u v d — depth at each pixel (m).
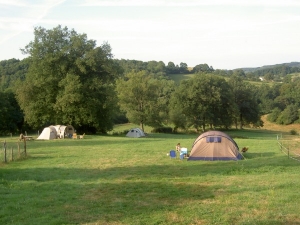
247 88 89.31
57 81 55.50
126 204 12.84
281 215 10.91
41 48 56.62
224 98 78.38
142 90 70.44
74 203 13.05
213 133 25.55
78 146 36.47
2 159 25.28
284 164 22.03
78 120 54.53
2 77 90.44
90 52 56.31
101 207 12.47
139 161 24.92
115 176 18.88
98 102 54.78
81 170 21.06
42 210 12.13
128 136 55.72
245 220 10.51
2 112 63.16
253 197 13.34
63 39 58.19
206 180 17.31
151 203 12.95
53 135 47.97
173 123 72.62
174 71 164.88
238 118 86.25
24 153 27.81
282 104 115.38
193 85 76.38
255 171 19.83
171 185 16.22
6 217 11.28
